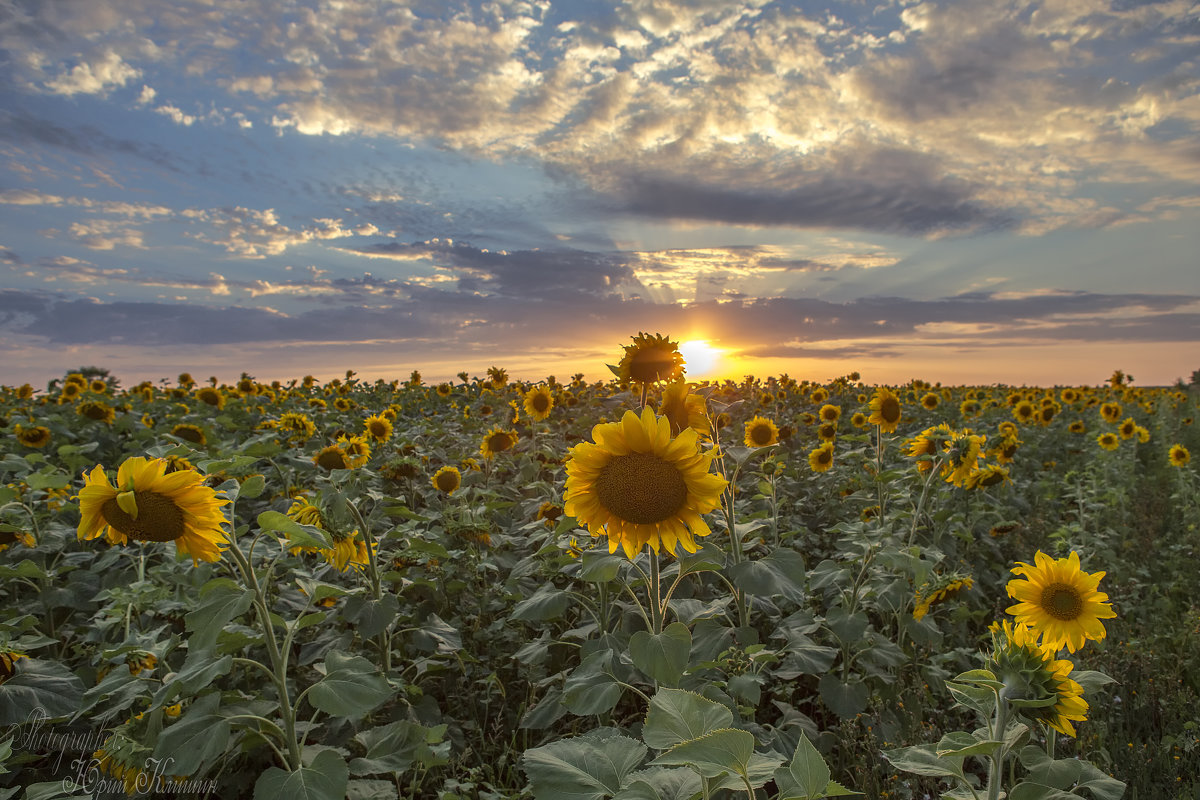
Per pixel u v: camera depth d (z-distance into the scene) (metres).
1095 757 3.89
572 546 4.18
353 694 2.68
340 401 14.35
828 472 8.68
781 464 7.68
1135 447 12.23
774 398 15.59
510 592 4.90
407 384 20.25
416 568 5.19
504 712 4.55
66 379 14.23
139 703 3.33
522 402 12.53
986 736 2.37
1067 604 3.21
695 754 1.43
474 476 7.47
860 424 11.56
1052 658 2.29
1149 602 6.38
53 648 4.48
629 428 3.08
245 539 5.41
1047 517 8.98
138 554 4.73
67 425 9.65
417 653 4.75
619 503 3.08
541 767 1.77
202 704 2.71
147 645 3.27
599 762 1.80
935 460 5.88
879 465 6.99
